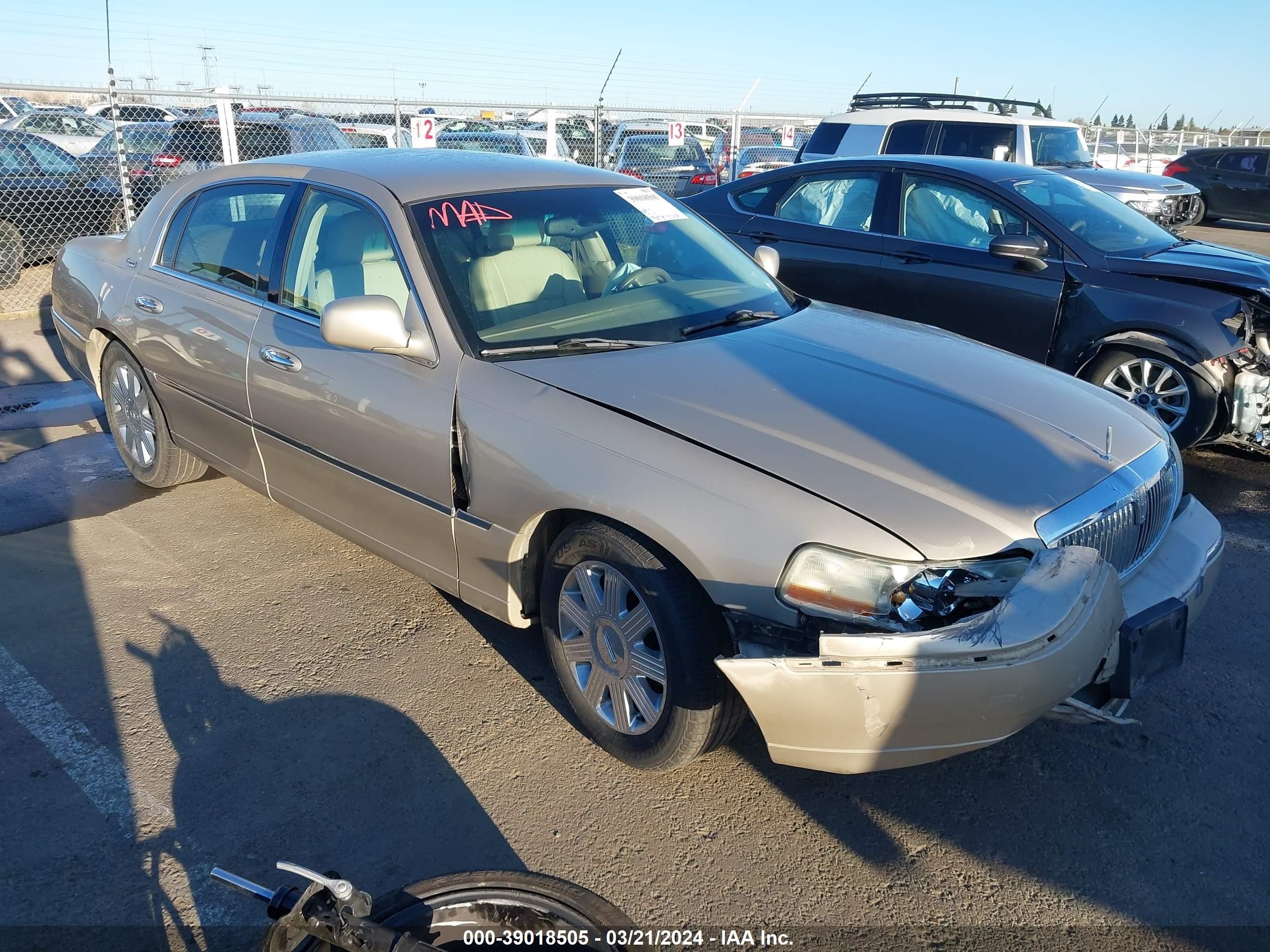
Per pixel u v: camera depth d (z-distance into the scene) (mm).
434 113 14742
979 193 6125
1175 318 5316
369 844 2676
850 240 6535
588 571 2922
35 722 3188
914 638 2244
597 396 2916
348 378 3445
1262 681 3492
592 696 3023
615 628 2871
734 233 7082
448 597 4055
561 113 14086
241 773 2959
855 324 3738
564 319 3379
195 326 4184
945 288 6094
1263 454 5844
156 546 4492
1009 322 5895
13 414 6492
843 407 2875
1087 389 3373
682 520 2578
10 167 10680
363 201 3625
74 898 2486
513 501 2967
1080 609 2330
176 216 4543
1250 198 18953
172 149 11867
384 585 4148
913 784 2947
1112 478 2795
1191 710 3322
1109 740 3166
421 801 2846
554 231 3699
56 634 3725
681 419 2783
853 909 2480
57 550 4441
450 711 3277
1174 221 12219
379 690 3389
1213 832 2758
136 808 2809
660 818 2785
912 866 2621
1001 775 2994
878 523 2430
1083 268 5645
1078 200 6219
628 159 16281
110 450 5801
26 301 10195
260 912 2457
